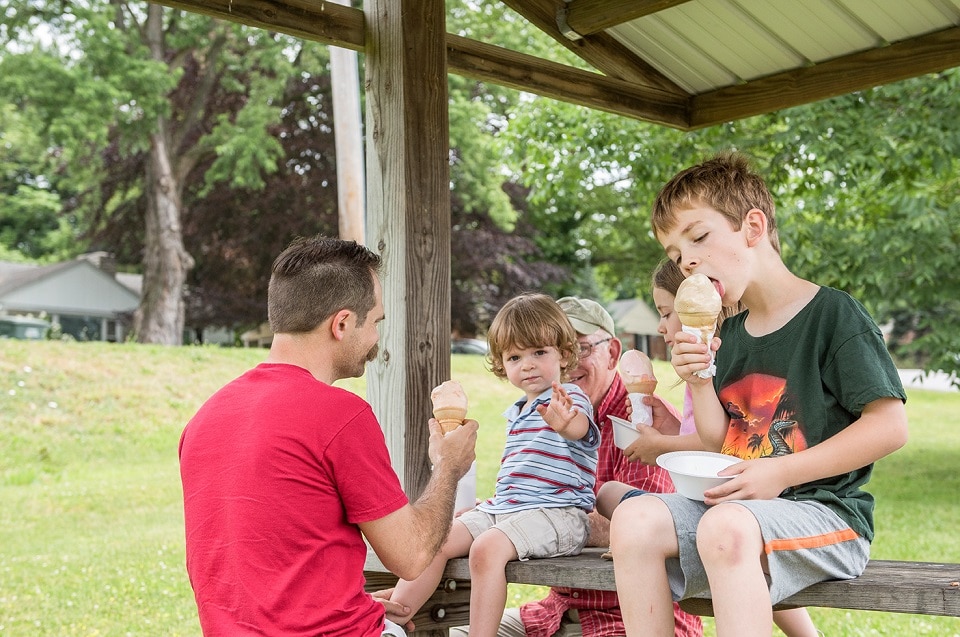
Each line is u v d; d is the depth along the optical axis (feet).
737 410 8.24
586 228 101.71
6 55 72.84
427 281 9.98
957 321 36.81
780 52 12.98
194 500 7.20
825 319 7.79
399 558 7.46
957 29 11.76
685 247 8.09
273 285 7.89
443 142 10.21
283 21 9.68
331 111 85.15
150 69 74.64
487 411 49.39
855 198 34.01
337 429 7.19
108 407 44.83
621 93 13.38
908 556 22.58
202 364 53.16
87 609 18.67
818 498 7.43
